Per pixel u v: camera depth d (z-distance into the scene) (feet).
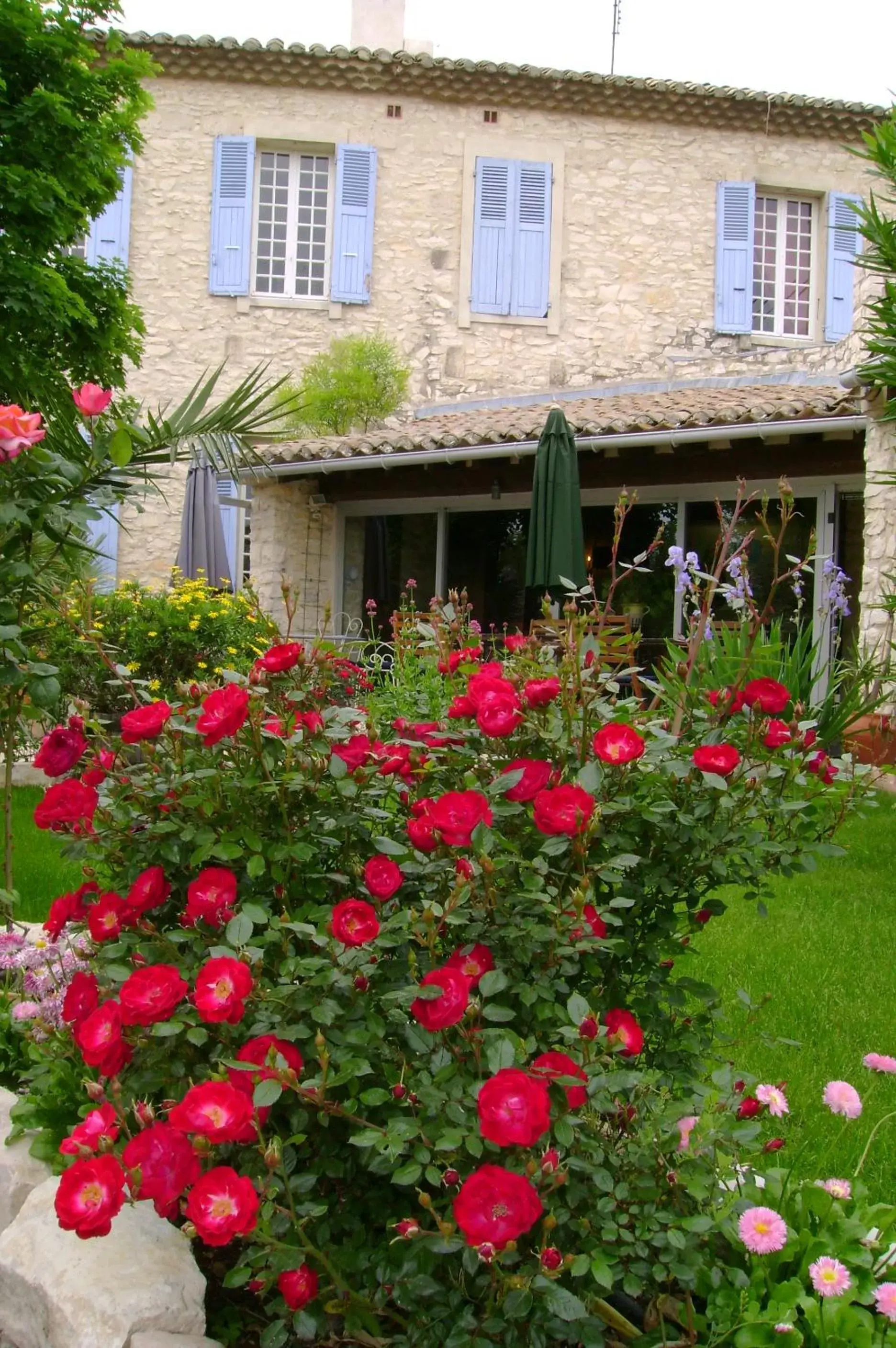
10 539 8.20
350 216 42.86
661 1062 5.79
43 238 23.06
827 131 43.83
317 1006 4.66
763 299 45.14
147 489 9.11
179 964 5.37
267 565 36.37
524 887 5.33
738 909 13.17
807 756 6.00
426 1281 4.29
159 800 5.62
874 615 24.72
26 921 10.91
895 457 24.91
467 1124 4.28
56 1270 4.66
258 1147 4.53
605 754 5.36
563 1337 4.33
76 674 19.62
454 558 35.70
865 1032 9.16
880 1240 4.85
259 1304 5.16
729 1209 4.52
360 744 5.68
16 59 22.84
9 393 23.63
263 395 14.17
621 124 43.88
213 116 42.70
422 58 41.70
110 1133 4.60
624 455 32.01
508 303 43.32
